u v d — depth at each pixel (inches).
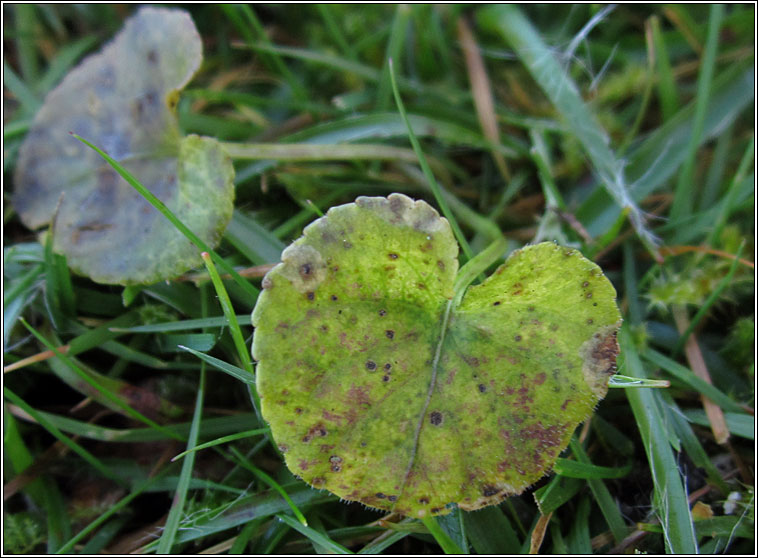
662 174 4.5
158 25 4.1
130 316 4.1
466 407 3.2
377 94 5.0
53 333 4.2
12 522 3.9
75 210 4.1
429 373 3.2
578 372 3.2
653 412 3.7
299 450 3.2
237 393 4.1
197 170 3.9
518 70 5.1
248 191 4.5
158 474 3.9
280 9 5.4
